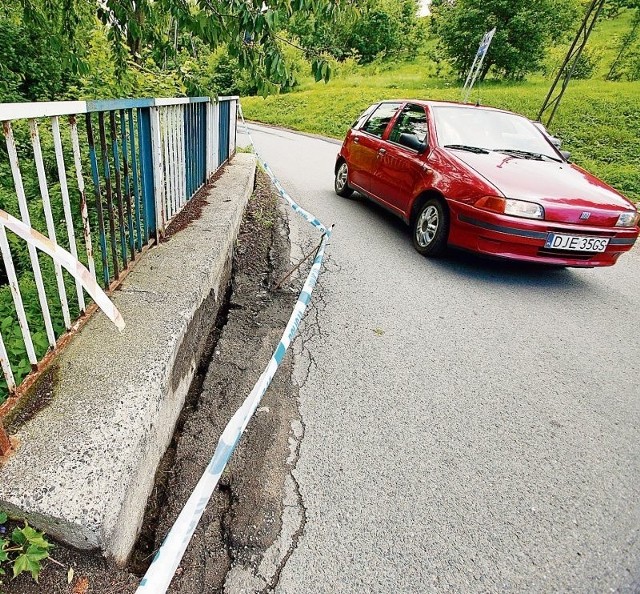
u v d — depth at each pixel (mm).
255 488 1986
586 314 3920
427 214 4770
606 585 1723
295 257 4570
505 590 1667
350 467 2137
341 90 24422
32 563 1298
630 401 2814
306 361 2916
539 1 22422
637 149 11992
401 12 37562
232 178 5348
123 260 2662
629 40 22219
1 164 4711
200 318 2740
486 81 24641
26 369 1982
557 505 2039
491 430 2459
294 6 2719
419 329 3420
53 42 4137
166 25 3934
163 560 1231
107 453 1524
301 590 1604
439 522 1902
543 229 3877
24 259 3365
